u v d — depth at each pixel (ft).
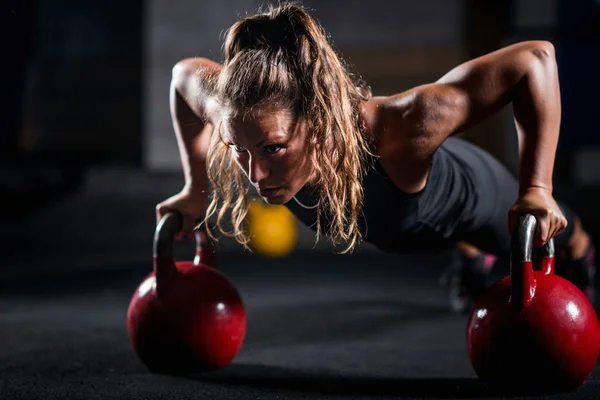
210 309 5.37
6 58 26.37
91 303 11.28
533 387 4.67
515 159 24.63
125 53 27.63
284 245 21.59
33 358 6.61
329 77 4.23
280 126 4.09
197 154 5.57
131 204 24.79
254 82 4.05
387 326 8.75
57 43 27.86
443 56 26.09
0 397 5.05
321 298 11.68
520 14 24.99
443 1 25.94
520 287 4.58
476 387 5.19
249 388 5.20
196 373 5.68
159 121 27.71
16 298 11.91
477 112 4.58
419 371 5.95
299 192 4.97
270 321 9.21
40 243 22.93
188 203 5.60
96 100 27.86
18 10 26.63
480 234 5.83
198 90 5.16
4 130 26.32
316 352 6.97
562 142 24.66
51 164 25.03
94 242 23.81
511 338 4.57
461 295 9.70
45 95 27.96
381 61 26.58
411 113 4.51
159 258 5.35
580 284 6.81
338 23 26.76
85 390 5.21
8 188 23.88
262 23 4.27
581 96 24.35
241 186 5.09
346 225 5.20
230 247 23.11
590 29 24.18
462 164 5.48
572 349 4.54
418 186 5.00
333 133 4.30
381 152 4.71
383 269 16.80
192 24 27.35
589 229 22.71
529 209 4.67
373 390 5.15
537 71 4.57
